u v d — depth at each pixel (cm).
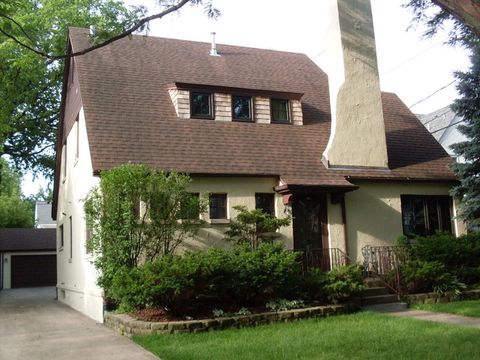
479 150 1501
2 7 855
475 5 498
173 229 1186
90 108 1457
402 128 1895
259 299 1142
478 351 749
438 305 1241
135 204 1175
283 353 780
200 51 1938
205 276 1027
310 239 1482
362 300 1269
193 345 869
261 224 1288
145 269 1030
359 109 1617
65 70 1855
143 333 990
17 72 2222
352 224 1527
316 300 1189
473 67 1523
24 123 2823
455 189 1580
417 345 803
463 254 1416
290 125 1681
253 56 2025
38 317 1446
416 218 1648
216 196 1392
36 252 3522
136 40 1841
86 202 1201
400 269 1342
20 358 852
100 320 1262
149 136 1428
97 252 1190
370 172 1584
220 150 1466
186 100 1554
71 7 2502
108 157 1312
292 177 1444
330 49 1642
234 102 1628
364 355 750
